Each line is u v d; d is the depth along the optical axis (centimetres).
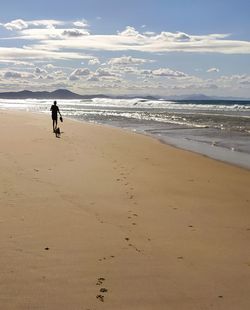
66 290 566
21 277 597
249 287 598
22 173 1290
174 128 3772
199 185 1302
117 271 632
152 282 602
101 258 677
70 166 1467
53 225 825
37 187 1122
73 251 700
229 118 5109
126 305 535
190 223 896
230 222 917
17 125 3262
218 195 1176
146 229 839
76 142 2234
